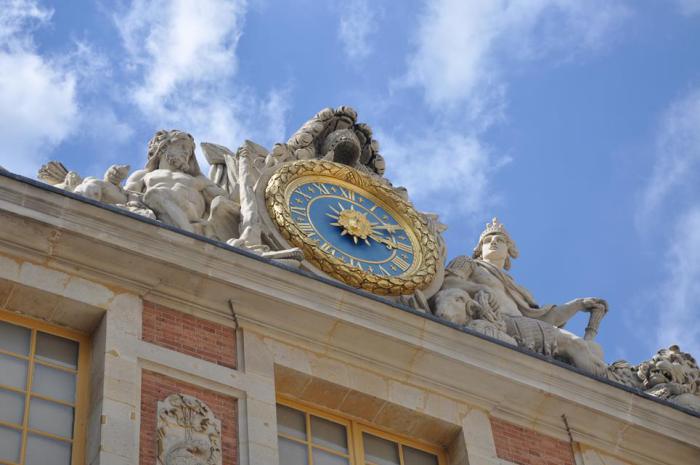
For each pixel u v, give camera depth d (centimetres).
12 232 2380
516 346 2606
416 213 2784
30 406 2283
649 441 2645
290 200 2697
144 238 2431
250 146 2758
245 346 2431
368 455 2478
